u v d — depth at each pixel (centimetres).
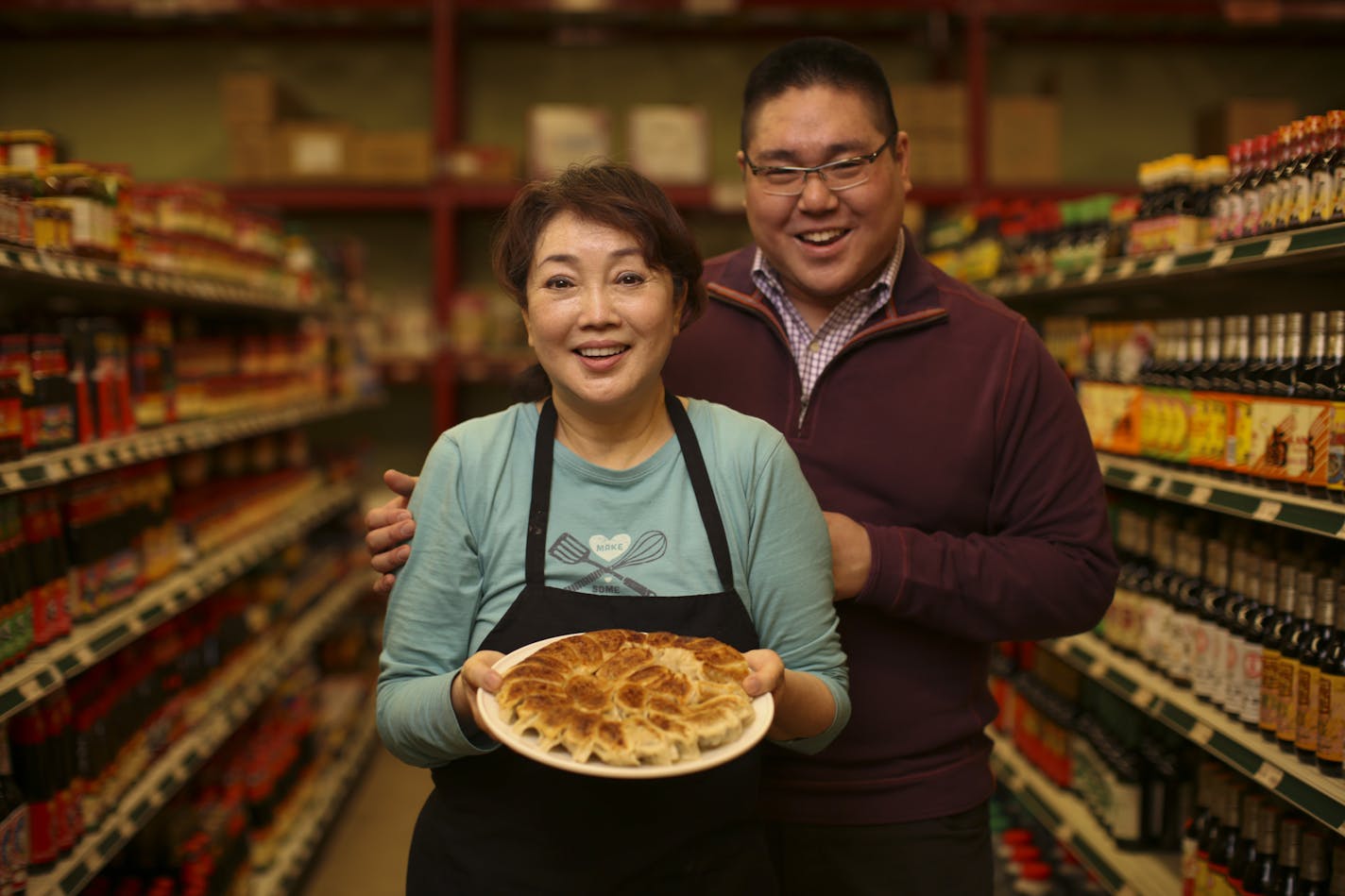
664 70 537
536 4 479
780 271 162
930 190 475
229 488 325
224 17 504
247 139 471
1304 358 187
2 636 184
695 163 475
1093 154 537
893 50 535
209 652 288
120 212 228
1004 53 534
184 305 332
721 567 121
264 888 291
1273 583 195
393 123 535
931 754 159
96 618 221
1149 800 245
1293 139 181
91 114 530
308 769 351
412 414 561
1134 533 252
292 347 370
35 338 204
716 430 127
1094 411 260
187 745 263
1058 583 150
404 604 124
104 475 235
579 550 122
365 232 545
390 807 378
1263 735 191
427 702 116
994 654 341
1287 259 181
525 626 120
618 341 116
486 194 479
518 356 488
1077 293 302
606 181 120
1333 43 531
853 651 156
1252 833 202
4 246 180
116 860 253
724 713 104
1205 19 498
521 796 120
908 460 157
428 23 516
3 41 525
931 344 159
